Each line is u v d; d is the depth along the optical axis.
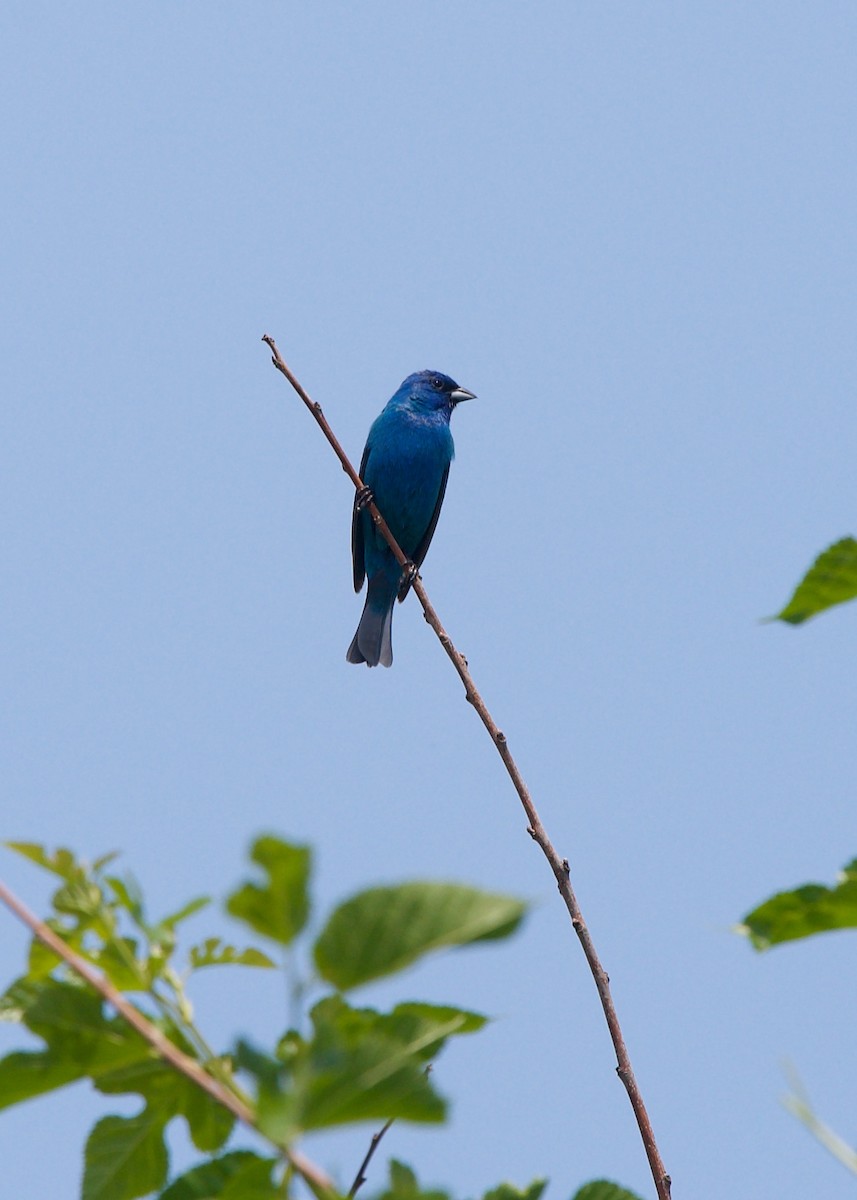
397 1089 3.08
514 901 3.13
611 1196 4.01
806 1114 2.84
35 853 3.76
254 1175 3.53
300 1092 3.07
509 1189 3.78
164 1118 3.88
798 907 3.45
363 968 3.13
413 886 3.19
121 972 3.75
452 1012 3.86
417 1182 3.23
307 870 3.18
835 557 3.63
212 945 3.84
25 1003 3.71
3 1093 3.65
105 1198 3.88
